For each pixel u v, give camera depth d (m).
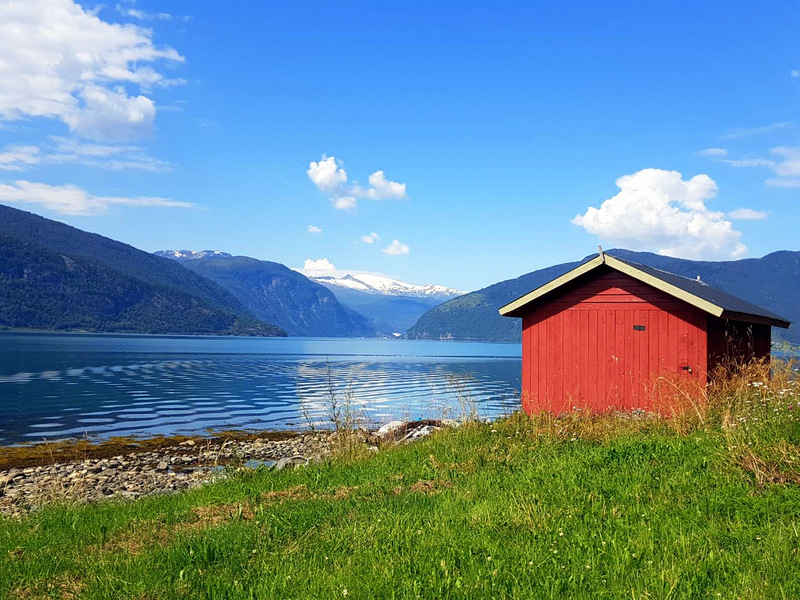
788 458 8.55
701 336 17.12
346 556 6.80
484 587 5.73
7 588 6.53
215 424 32.91
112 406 39.19
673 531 6.79
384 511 8.31
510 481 9.59
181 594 6.01
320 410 38.47
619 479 9.01
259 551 7.09
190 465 21.72
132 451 24.92
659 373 17.62
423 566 6.31
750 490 7.89
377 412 35.31
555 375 19.28
